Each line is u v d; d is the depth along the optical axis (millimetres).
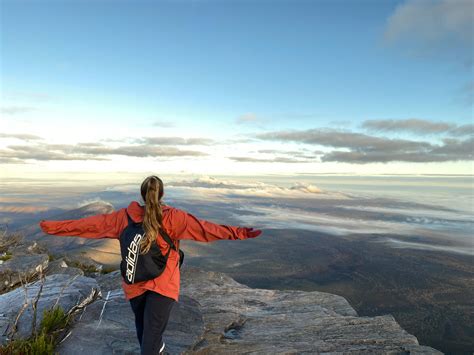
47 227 3158
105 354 4059
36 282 6156
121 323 4762
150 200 3111
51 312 4555
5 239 13633
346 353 4887
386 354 4906
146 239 3064
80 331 4496
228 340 5230
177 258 3350
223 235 3141
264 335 5566
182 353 4316
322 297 7762
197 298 7332
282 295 7992
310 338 5473
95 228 3307
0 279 8391
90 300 5656
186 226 3168
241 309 6809
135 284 3209
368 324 6141
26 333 4398
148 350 3078
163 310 3197
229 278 8992
